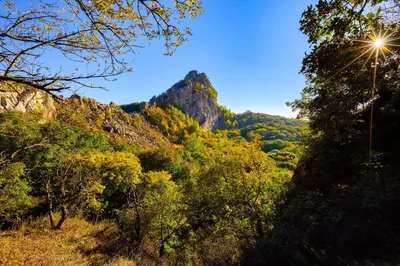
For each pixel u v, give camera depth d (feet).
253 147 43.68
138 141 228.63
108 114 258.37
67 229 50.93
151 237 53.57
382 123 20.43
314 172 30.19
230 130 496.23
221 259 27.40
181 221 56.08
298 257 15.90
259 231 33.88
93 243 45.14
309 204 24.39
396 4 9.74
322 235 16.25
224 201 41.86
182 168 134.21
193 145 231.30
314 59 12.21
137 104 439.63
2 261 27.81
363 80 12.62
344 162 25.86
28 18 8.30
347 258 12.81
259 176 40.78
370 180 19.61
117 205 73.67
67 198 51.78
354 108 14.71
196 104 486.79
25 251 32.81
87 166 61.67
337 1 9.59
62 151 48.08
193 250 46.65
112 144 154.30
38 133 19.94
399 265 10.50
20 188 46.42
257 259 20.06
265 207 36.70
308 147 33.88
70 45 8.63
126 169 75.00
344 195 21.30
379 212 14.98
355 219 15.43
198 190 48.83
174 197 54.90
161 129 356.59
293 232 19.62
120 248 45.91
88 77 8.07
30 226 47.96
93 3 8.82
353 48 10.92
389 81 12.16
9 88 8.39
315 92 22.61
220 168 44.16
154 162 136.05
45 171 53.62
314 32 10.93
